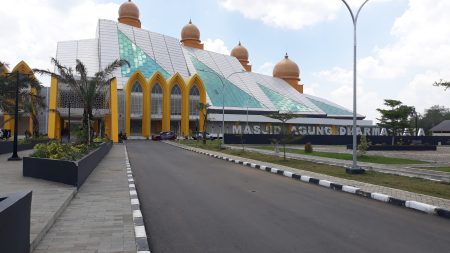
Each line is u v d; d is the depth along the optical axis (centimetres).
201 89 7369
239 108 8006
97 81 2906
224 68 9162
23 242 502
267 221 822
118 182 1404
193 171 1869
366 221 832
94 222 796
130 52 7600
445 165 2236
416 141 5531
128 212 894
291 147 4581
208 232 733
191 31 9369
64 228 746
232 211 925
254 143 5162
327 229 755
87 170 1515
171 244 659
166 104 6950
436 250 625
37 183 1295
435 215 906
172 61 8050
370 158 2709
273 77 10450
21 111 4366
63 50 7606
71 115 5756
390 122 4412
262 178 1620
